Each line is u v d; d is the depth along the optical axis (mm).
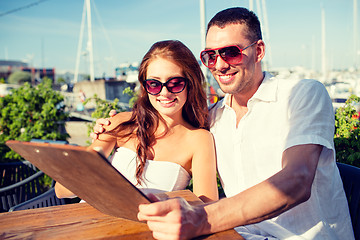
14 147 1102
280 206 1216
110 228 1199
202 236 1134
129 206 1102
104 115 3973
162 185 1960
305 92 1653
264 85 1804
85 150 857
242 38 1797
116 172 892
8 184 2869
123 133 2068
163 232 1077
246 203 1193
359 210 1732
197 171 1898
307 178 1304
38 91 5309
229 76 1845
